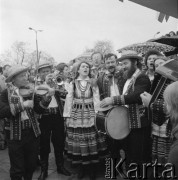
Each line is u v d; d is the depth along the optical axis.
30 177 3.69
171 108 1.76
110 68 4.36
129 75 3.70
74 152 4.38
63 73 5.93
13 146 3.47
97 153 4.31
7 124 3.52
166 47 4.79
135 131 3.50
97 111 4.05
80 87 4.36
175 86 1.78
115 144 4.45
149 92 3.44
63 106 4.56
